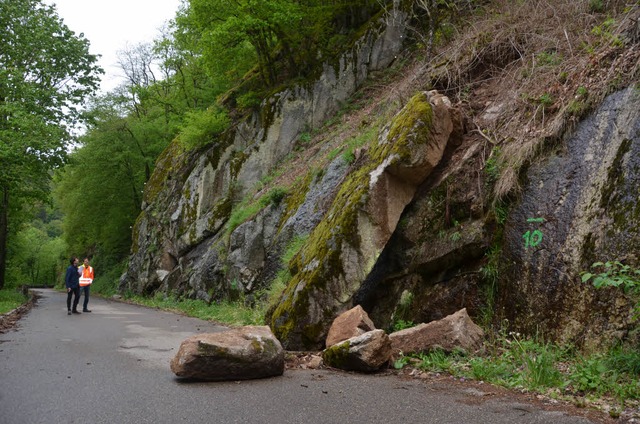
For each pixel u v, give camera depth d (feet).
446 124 27.35
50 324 36.88
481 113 29.84
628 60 22.07
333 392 15.80
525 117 25.95
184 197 71.15
